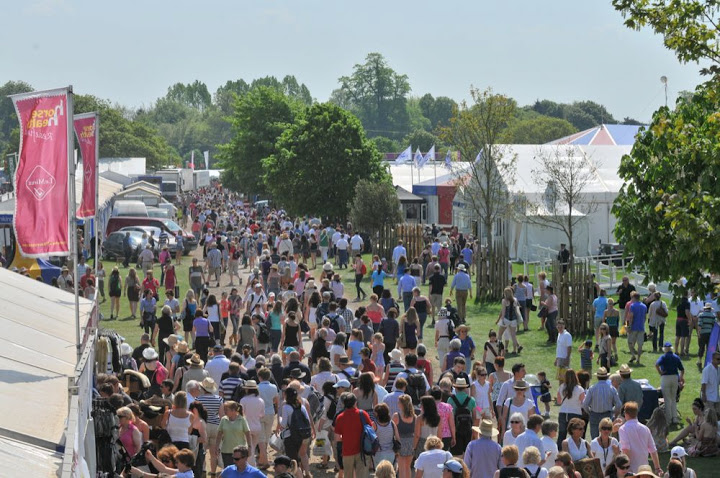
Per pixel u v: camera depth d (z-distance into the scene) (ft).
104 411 55.36
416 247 212.23
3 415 41.93
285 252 174.91
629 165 89.45
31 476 35.06
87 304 77.87
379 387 72.23
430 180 310.65
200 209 376.89
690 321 115.96
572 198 208.23
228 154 449.06
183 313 118.42
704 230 78.28
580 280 132.67
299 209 301.43
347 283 187.32
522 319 131.54
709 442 78.23
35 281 85.81
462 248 211.20
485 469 57.00
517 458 51.57
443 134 216.74
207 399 68.74
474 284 183.52
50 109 57.67
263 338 105.91
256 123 421.18
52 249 57.47
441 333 103.45
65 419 43.37
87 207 82.07
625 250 89.51
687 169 84.17
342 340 89.10
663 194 83.41
